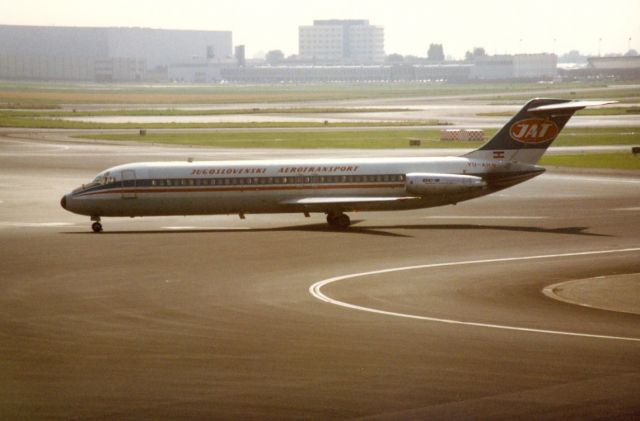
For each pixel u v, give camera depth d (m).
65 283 140.75
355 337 102.00
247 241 186.00
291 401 76.19
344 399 76.69
